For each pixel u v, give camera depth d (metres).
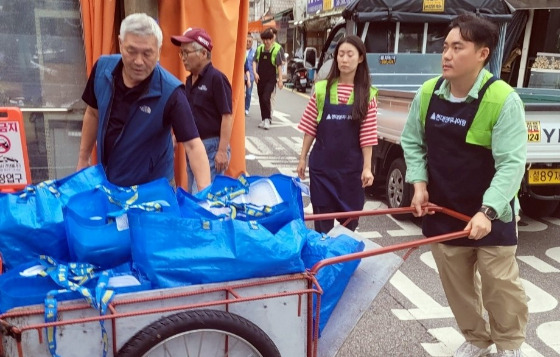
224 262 2.08
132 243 2.09
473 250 3.00
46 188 2.35
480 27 2.57
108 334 1.94
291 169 8.09
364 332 3.63
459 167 2.82
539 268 4.80
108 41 4.57
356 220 4.03
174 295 1.99
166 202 2.30
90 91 3.11
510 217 2.82
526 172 5.16
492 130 2.69
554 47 10.77
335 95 3.87
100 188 2.33
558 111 5.00
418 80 7.81
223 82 4.38
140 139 2.96
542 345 3.52
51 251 2.20
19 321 1.84
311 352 2.26
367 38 7.55
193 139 2.98
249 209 2.37
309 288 2.20
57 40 4.69
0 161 3.26
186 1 4.84
